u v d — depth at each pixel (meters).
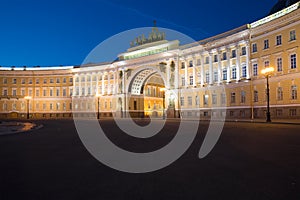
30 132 21.36
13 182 6.38
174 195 5.40
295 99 37.28
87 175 7.04
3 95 82.94
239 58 47.59
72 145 12.92
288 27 38.59
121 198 5.24
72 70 80.25
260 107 43.03
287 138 14.92
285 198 5.14
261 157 9.27
